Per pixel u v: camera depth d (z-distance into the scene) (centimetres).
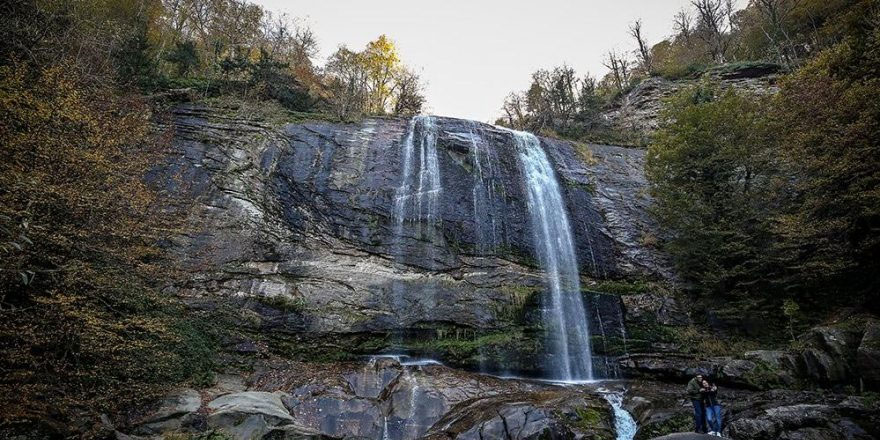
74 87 1048
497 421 946
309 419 998
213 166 1537
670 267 1827
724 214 1642
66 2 1314
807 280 1484
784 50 3081
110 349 839
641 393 1215
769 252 1522
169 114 1645
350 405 1056
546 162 2159
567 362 1478
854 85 1362
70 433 735
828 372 1168
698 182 1733
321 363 1280
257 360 1212
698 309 1664
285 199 1559
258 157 1630
